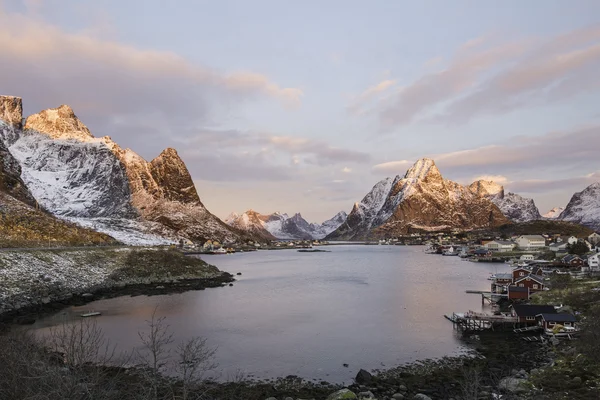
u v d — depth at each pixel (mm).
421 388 33125
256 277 111062
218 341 46906
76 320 54594
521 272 90250
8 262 70125
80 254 91562
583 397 28594
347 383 34625
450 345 45531
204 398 29156
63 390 16375
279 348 44375
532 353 41906
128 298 74188
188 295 78500
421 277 110500
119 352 40625
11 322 51344
